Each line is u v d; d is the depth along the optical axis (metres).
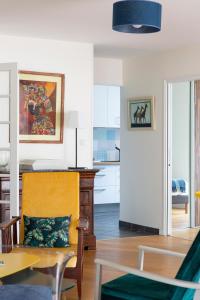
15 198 5.28
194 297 2.68
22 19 5.38
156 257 5.82
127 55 7.64
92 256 5.84
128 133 7.98
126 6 3.55
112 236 7.18
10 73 5.25
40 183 4.70
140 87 7.72
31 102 6.34
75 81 6.62
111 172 10.23
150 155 7.53
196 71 6.85
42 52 6.41
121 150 8.12
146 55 7.59
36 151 6.39
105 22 5.50
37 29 5.87
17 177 5.27
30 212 4.63
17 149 5.25
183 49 7.02
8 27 5.76
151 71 7.52
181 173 10.04
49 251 4.09
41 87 6.40
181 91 9.95
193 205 7.85
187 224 8.15
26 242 4.44
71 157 6.60
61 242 4.39
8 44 6.21
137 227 7.76
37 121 6.38
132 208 7.88
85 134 6.69
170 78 7.21
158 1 4.63
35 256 3.53
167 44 6.76
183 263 2.77
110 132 10.97
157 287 3.13
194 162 7.85
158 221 7.38
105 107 10.46
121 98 8.12
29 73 6.32
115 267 2.95
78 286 4.11
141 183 7.71
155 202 7.43
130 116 7.90
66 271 4.09
